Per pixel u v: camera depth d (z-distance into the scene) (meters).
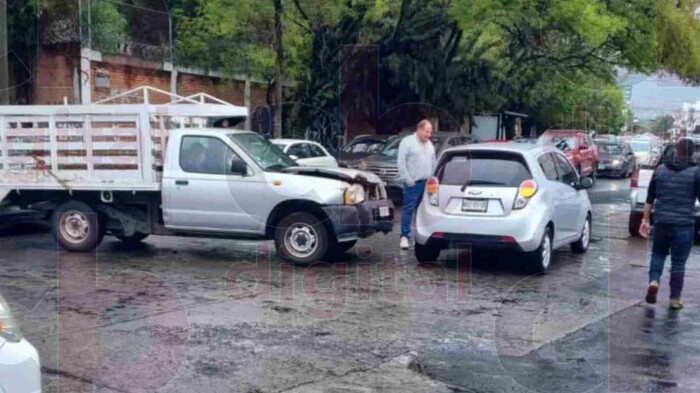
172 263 11.12
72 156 11.58
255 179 10.98
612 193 25.00
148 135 11.32
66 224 11.95
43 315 8.09
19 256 11.57
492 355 6.98
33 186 11.66
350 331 7.68
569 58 26.33
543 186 10.60
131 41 21.50
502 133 35.59
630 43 25.47
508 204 10.35
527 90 29.86
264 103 27.22
